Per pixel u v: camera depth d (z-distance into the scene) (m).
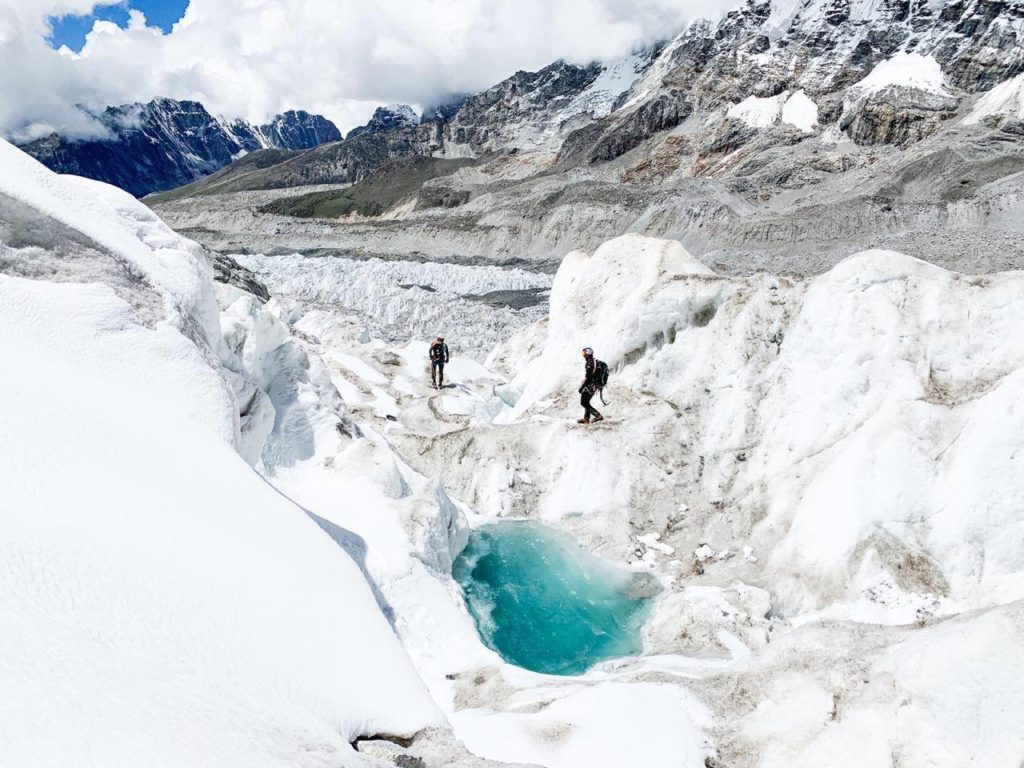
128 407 8.73
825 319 14.74
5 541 4.88
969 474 11.43
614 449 16.20
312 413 16.91
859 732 6.60
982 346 13.30
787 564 12.52
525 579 14.09
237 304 16.41
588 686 9.16
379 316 59.53
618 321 18.53
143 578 5.73
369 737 6.64
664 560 14.27
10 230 10.04
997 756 5.69
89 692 3.94
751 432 15.52
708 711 8.16
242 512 8.33
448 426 21.55
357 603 8.61
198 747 4.04
